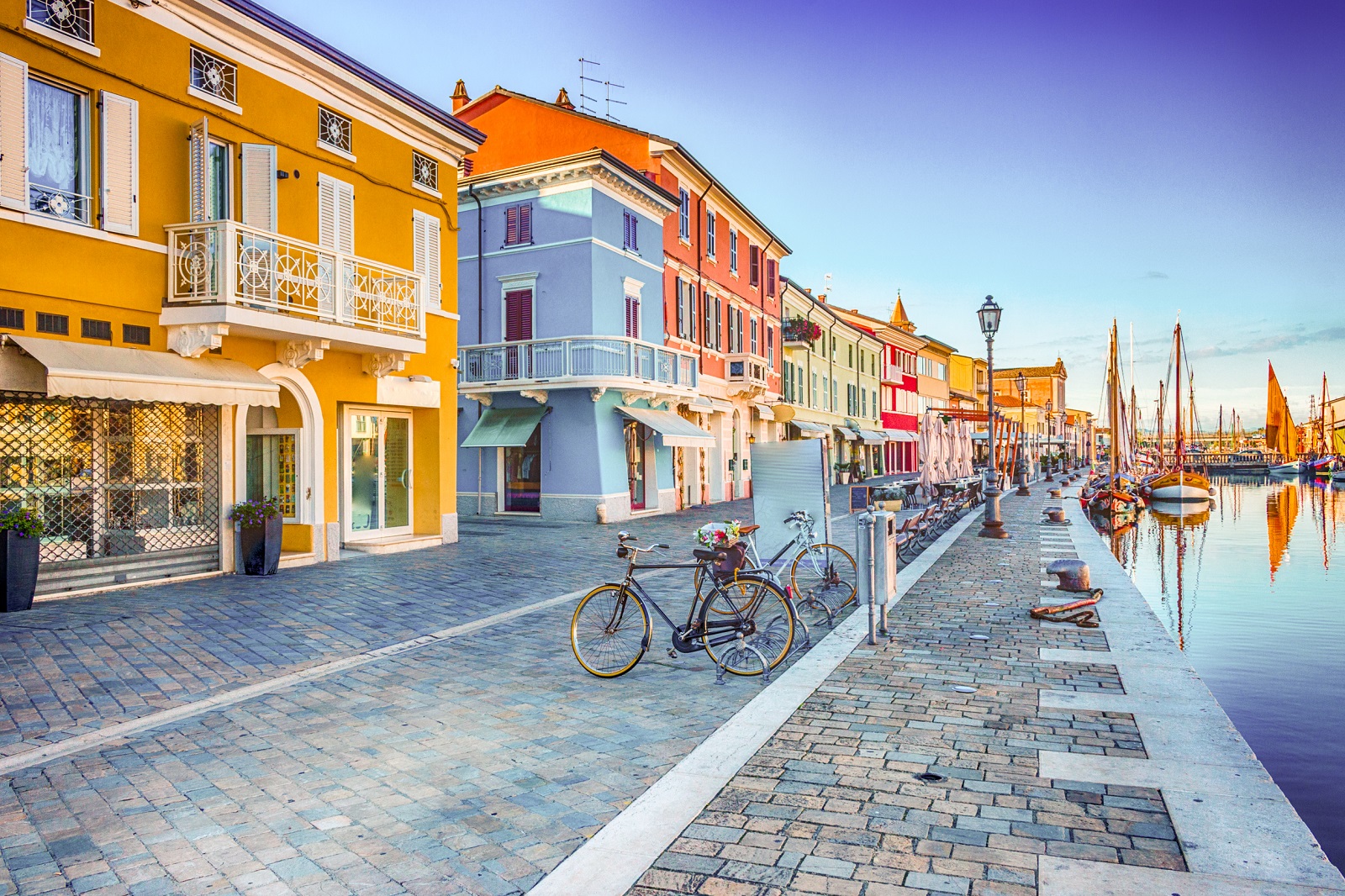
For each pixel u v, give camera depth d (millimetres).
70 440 10664
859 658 7406
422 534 17172
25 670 7223
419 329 15203
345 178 14633
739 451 32750
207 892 3621
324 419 14391
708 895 3422
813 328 39562
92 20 10555
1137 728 5469
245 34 12578
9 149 9641
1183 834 3910
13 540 9461
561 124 26391
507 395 23484
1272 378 92625
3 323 9609
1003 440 42438
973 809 4230
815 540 10242
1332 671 9938
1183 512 38375
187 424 12094
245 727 5887
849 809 4234
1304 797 6023
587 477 22203
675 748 5387
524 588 11750
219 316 11094
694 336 28609
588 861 3740
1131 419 58125
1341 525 32844
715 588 7219
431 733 5734
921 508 25406
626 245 23953
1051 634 8398
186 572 12039
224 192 12586
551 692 6719
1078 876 3531
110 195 10750
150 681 6992
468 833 4180
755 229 34219
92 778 4957
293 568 13375
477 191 23578
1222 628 12820
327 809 4488
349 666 7594
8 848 4062
